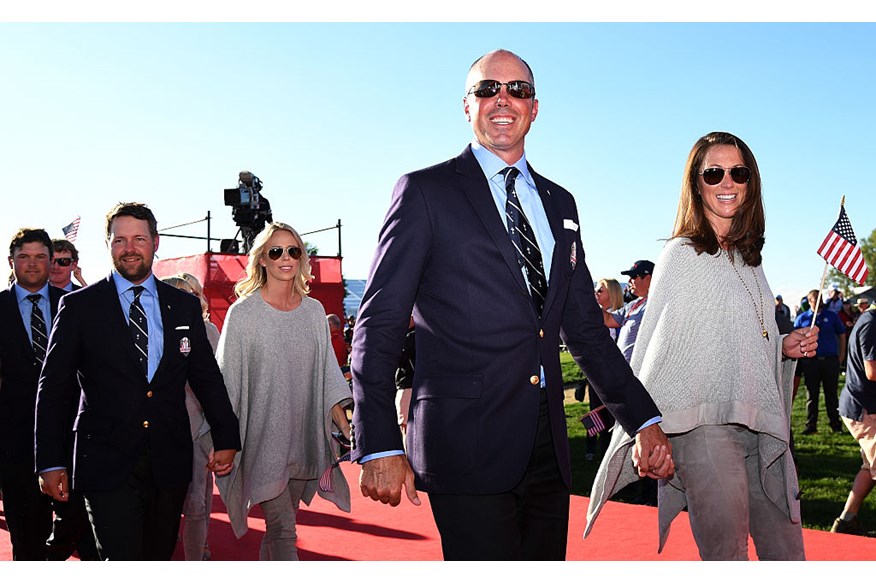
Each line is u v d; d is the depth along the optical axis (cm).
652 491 741
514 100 280
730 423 318
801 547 336
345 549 548
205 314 594
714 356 319
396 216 265
